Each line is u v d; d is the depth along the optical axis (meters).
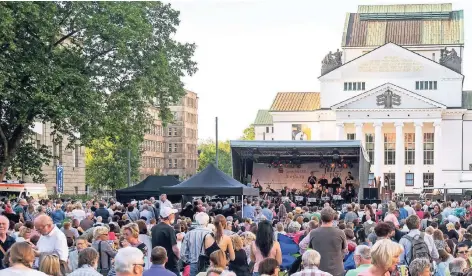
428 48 157.50
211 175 50.56
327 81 151.25
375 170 145.50
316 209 53.88
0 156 67.06
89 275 17.73
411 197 127.75
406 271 18.92
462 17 161.50
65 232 29.53
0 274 15.22
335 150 79.25
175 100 74.50
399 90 143.75
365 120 144.75
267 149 78.75
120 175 156.38
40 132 93.19
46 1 63.38
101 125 67.12
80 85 64.50
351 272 19.25
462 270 23.52
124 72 70.50
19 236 26.08
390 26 160.62
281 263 23.70
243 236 28.45
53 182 98.81
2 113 66.50
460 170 146.62
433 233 27.53
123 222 37.50
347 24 161.75
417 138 144.88
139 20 68.81
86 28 67.62
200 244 25.59
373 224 34.38
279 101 157.25
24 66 61.16
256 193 52.62
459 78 147.50
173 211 26.80
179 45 75.44
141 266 15.45
